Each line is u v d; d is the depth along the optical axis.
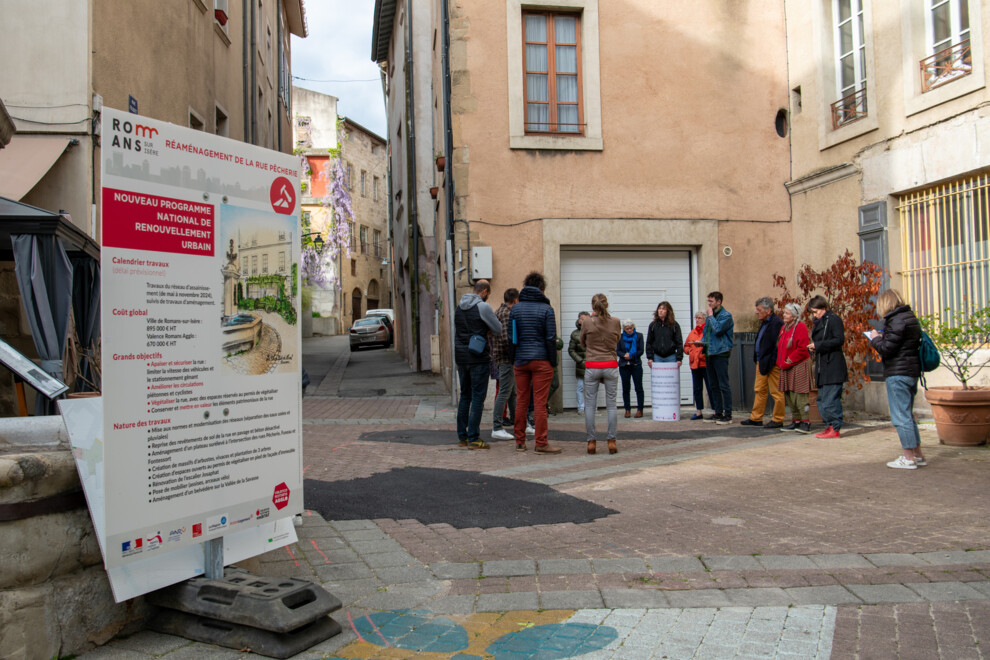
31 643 2.91
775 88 12.23
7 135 6.62
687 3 11.97
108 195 2.90
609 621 3.45
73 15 9.12
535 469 7.02
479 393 8.22
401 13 21.23
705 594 3.76
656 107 11.82
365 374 19.02
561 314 11.70
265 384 3.58
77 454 2.92
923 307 9.86
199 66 12.75
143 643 3.25
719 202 11.95
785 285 12.11
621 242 11.58
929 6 9.65
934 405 8.12
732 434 9.22
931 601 3.63
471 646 3.21
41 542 2.99
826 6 11.41
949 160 9.20
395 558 4.40
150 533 3.09
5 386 6.92
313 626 3.29
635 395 12.09
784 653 3.09
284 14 26.47
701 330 10.76
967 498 5.59
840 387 8.66
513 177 11.36
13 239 5.99
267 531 3.75
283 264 3.69
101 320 2.91
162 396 3.13
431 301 19.08
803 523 5.02
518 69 11.41
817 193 11.58
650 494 5.93
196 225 3.25
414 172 18.89
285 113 25.77
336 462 7.50
